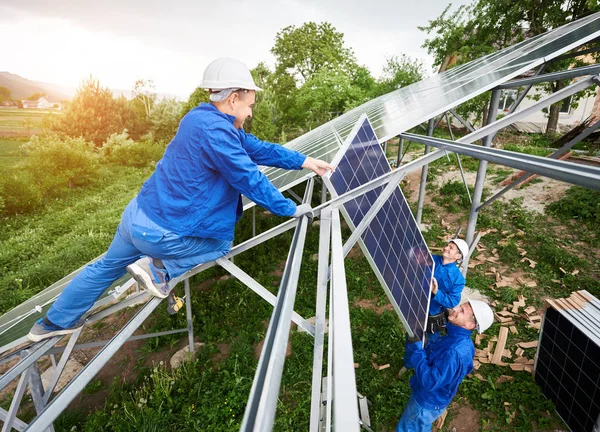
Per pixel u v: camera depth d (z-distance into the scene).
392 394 4.20
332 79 25.81
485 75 5.02
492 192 9.70
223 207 1.75
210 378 4.90
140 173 24.70
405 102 6.59
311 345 5.16
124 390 4.97
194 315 6.39
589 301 3.69
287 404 4.34
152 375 4.87
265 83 33.72
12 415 2.26
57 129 28.55
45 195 17.69
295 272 1.14
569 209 7.91
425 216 9.25
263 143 2.05
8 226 13.94
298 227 1.76
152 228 1.66
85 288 1.87
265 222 10.58
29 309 4.16
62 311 1.92
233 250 2.15
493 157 1.33
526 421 3.68
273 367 0.59
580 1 13.80
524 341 4.83
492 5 15.45
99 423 4.39
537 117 19.89
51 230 13.59
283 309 0.84
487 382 4.21
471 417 3.85
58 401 1.35
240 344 5.39
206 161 1.56
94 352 6.07
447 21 17.12
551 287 5.93
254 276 7.57
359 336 5.26
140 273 1.75
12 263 10.84
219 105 1.68
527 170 1.07
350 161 2.73
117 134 30.38
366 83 29.61
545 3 14.80
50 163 19.00
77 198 18.22
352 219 2.38
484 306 2.90
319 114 26.73
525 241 7.41
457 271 4.16
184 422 4.28
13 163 20.83
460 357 2.85
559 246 6.99
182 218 1.66
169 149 1.63
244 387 4.63
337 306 0.94
